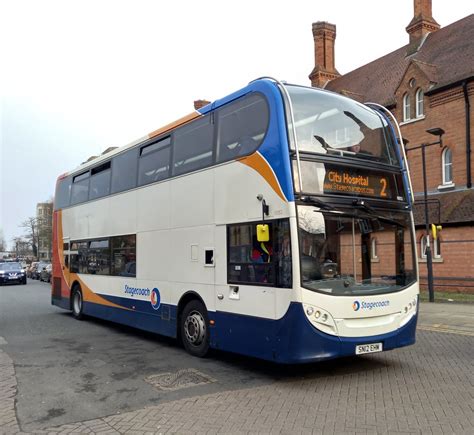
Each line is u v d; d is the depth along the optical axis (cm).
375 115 796
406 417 529
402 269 740
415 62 2375
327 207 671
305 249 641
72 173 1472
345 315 656
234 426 510
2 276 3528
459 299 1638
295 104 703
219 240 783
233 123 775
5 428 517
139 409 571
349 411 551
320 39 3734
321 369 752
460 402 577
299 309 627
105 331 1180
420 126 2347
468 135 2103
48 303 1942
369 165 736
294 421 521
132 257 1070
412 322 736
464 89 2122
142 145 1052
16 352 914
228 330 755
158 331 959
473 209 1938
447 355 837
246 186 728
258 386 662
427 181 2302
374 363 784
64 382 696
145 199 1023
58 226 1557
